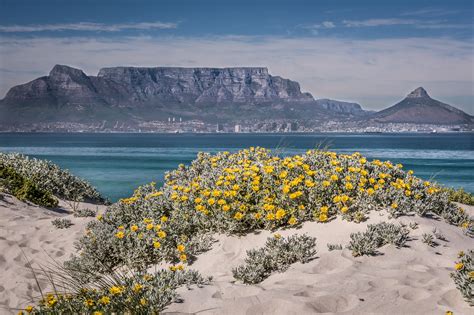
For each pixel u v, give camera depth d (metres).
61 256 8.09
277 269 5.96
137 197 9.55
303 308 4.48
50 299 5.05
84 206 14.79
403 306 4.40
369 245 5.97
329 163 8.98
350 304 4.58
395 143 163.25
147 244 7.09
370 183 7.94
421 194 7.86
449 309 4.26
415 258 5.88
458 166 59.69
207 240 7.09
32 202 13.26
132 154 84.62
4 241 8.64
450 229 7.07
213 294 5.21
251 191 7.86
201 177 9.95
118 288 4.93
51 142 165.75
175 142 175.75
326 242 6.55
